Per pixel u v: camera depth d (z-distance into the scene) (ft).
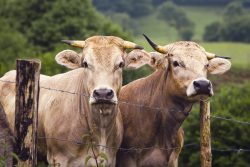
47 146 38.17
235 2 422.00
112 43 37.09
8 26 120.88
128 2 390.42
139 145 40.32
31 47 116.16
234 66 153.79
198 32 379.96
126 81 56.03
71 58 37.78
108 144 37.65
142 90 41.04
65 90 38.42
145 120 40.16
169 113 39.73
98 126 36.58
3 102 41.83
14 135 32.96
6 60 110.11
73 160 37.09
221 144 70.28
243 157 70.03
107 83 35.58
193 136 71.77
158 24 380.58
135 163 40.37
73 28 116.88
